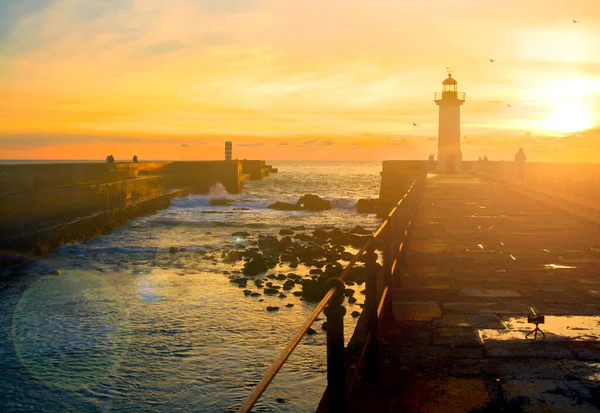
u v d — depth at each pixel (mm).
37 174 27078
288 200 46875
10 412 7742
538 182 35844
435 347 5902
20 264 17859
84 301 13266
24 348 10023
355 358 5504
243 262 18281
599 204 21203
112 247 21469
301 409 7441
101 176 35531
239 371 8812
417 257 10945
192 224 29812
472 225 15555
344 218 34594
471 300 7773
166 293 13922
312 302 12781
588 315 7055
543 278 9133
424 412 4465
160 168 51812
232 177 55312
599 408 4531
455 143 51531
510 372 5242
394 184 45000
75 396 8156
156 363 9250
